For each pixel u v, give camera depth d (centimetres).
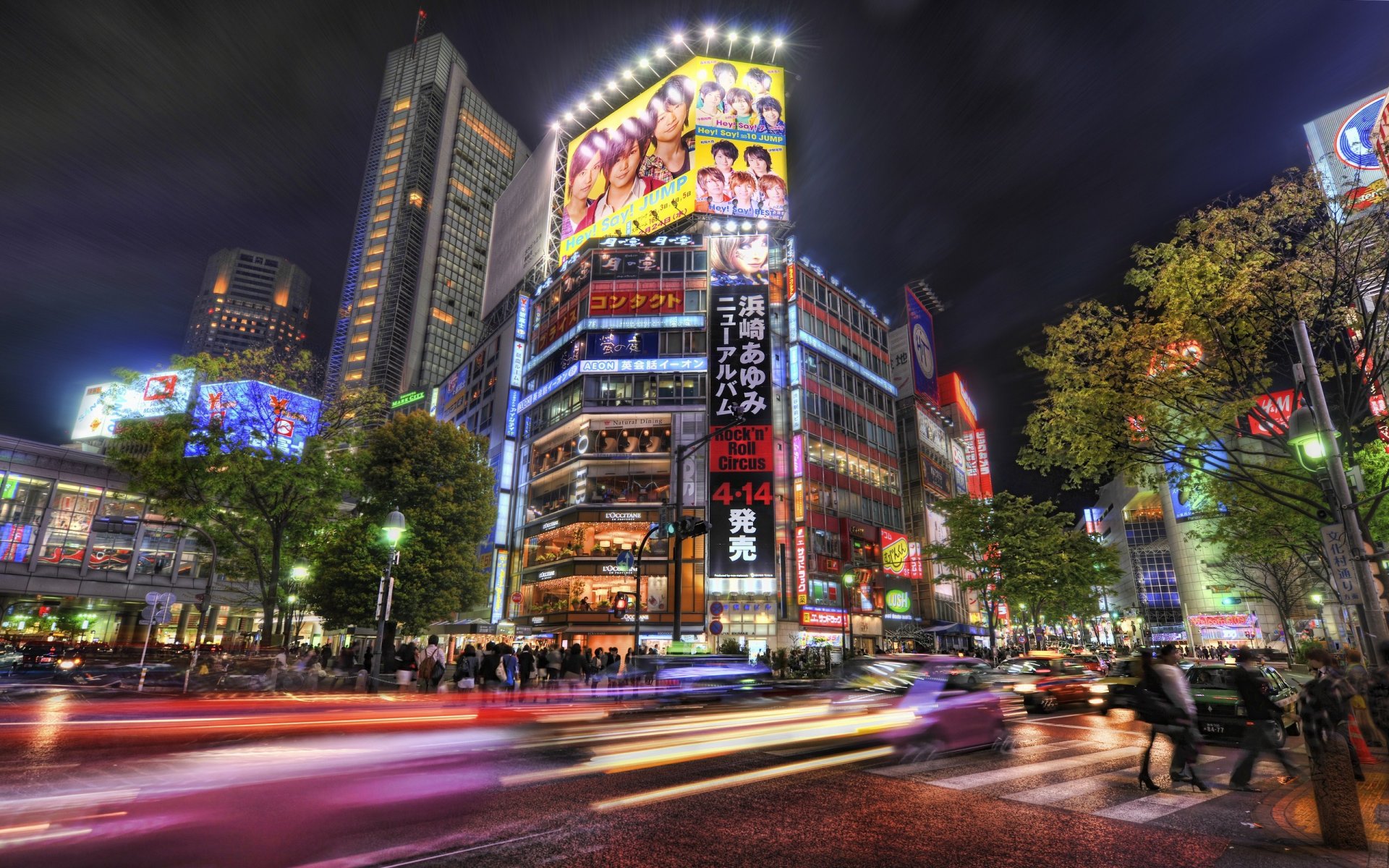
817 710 1111
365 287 13338
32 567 4984
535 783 834
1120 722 1648
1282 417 1423
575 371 4425
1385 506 2162
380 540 2870
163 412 2555
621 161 5609
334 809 691
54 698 1853
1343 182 1388
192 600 5581
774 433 4441
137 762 928
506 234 7144
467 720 1355
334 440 2806
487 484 3334
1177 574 7412
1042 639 5525
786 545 4206
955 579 4362
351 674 2103
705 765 975
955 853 578
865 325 5519
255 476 2577
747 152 5144
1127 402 1442
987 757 1073
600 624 3881
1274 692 1366
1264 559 2830
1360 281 1326
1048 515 4006
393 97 15162
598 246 4650
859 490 4884
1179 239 1455
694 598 3862
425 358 12938
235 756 981
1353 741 920
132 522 2714
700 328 4406
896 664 1145
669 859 549
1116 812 728
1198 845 612
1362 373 1345
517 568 4784
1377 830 673
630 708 1434
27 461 5091
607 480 4144
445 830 618
